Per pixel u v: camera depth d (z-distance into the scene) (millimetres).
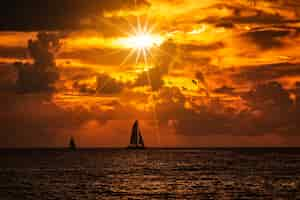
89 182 90812
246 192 75062
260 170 120938
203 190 77812
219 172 115375
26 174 107812
